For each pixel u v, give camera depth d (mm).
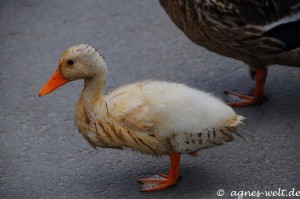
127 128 6086
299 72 8219
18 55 8898
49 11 9914
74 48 6223
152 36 9219
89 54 6164
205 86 8094
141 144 6113
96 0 10195
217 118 6094
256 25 7168
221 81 8172
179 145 6113
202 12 7219
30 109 7719
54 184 6473
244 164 6637
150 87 6199
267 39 7215
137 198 6215
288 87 7938
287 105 7617
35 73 8492
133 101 6098
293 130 7164
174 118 6020
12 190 6418
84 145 7027
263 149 6859
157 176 6418
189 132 6051
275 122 7320
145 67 8508
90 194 6305
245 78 8211
